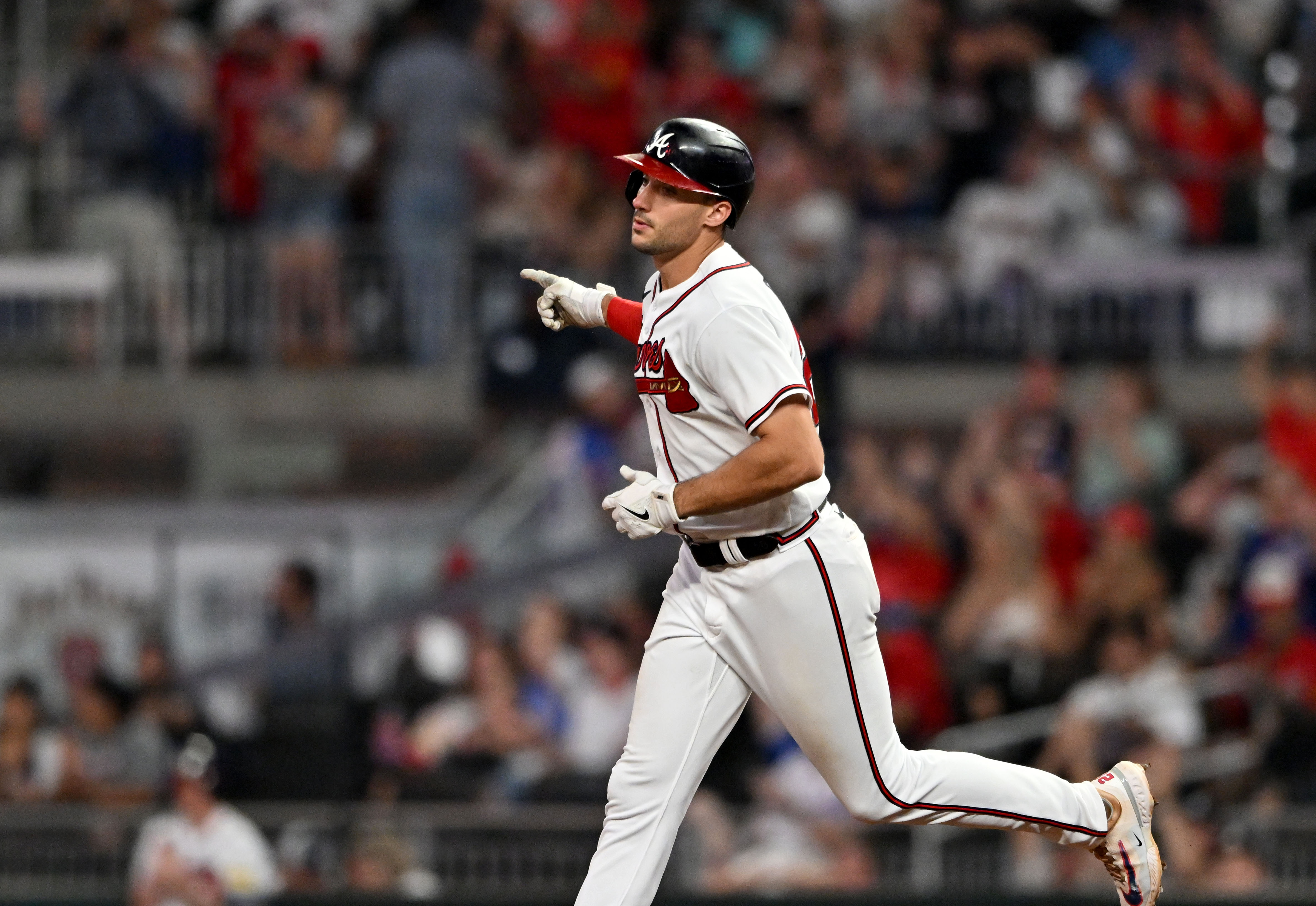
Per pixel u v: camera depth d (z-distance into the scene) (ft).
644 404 46.34
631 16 144.15
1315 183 143.64
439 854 93.71
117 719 106.73
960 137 140.77
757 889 91.45
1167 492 122.42
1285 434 125.70
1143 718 98.94
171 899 89.40
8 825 95.71
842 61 143.54
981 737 102.73
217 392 142.61
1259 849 92.73
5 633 114.32
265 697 111.04
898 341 139.13
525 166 141.08
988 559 113.70
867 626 45.88
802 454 42.60
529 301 137.08
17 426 142.92
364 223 141.69
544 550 120.26
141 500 134.72
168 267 142.20
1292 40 147.84
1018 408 123.54
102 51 145.38
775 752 100.83
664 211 44.04
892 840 95.14
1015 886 93.35
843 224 138.41
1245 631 110.52
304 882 93.20
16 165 144.15
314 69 143.33
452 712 105.91
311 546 120.26
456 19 144.56
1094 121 141.49
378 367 142.20
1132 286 138.31
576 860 93.25
